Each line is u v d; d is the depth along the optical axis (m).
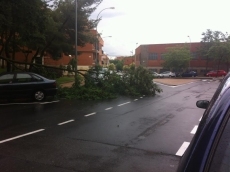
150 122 8.32
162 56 66.00
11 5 12.77
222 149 1.53
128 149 5.57
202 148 1.59
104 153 5.32
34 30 15.23
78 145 5.84
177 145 5.85
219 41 52.09
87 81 15.96
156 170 4.46
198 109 11.02
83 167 4.59
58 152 5.36
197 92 18.97
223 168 1.47
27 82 12.63
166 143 6.00
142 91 16.50
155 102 13.23
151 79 16.56
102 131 7.11
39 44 20.64
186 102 13.30
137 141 6.16
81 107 11.28
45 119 8.61
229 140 1.53
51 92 13.11
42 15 15.32
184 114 9.81
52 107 11.19
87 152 5.37
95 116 9.26
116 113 9.93
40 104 12.02
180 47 56.53
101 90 14.95
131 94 16.00
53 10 22.62
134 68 16.83
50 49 24.69
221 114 1.62
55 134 6.75
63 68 16.78
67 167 4.59
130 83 16.48
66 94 14.60
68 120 8.51
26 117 8.92
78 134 6.77
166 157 5.09
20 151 5.41
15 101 12.95
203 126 1.71
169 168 4.55
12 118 8.73
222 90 1.86
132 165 4.69
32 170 4.44
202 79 42.84
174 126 7.75
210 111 1.78
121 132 7.01
